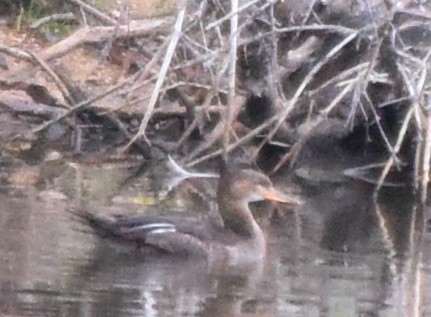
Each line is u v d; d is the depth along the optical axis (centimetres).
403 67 1484
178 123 1720
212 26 1401
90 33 1617
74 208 1298
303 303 1061
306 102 1617
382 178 1540
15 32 1975
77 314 991
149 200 1405
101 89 1759
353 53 1585
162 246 1199
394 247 1277
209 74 1587
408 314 1041
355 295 1093
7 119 1731
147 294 1060
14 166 1536
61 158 1602
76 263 1132
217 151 1564
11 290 1041
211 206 1396
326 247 1262
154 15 1734
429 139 1487
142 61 1717
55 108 1722
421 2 1507
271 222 1371
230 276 1141
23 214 1280
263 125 1537
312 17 1583
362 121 1672
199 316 1006
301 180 1600
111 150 1661
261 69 1611
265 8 1491
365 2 1450
